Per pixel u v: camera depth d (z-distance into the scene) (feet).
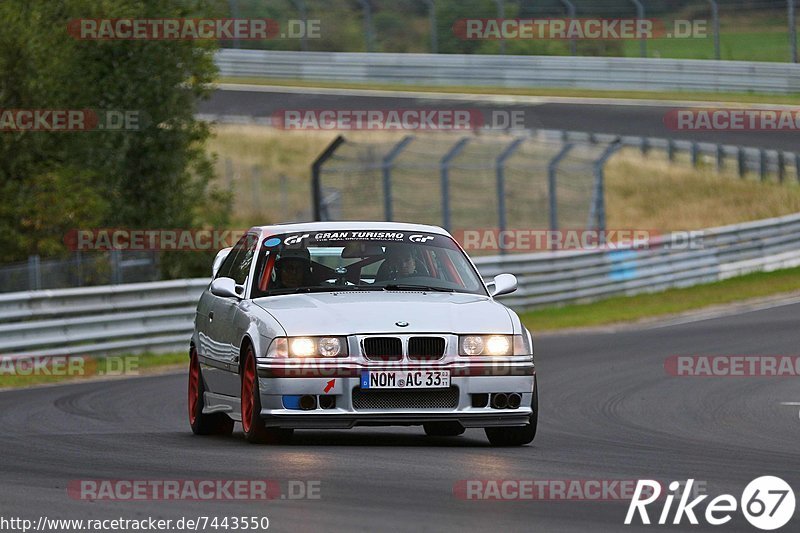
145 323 214.90
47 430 120.67
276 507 74.08
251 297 110.83
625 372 180.96
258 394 101.40
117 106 301.63
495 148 481.87
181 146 311.68
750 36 602.85
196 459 94.79
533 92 544.62
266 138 507.30
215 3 312.71
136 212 306.35
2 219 266.36
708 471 90.79
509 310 107.45
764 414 135.85
